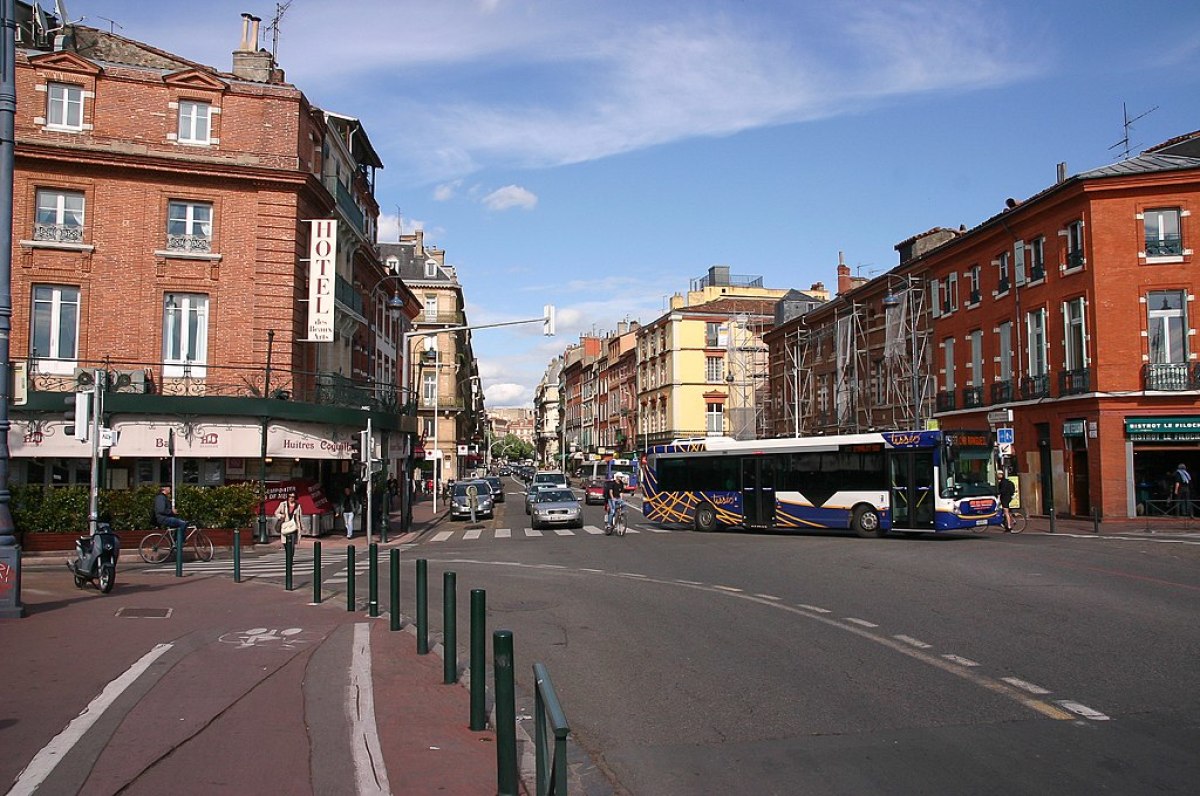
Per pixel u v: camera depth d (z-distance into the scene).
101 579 13.97
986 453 24.38
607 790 5.48
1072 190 29.62
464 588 15.06
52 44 26.80
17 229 25.16
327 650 9.39
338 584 15.87
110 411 24.36
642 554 21.14
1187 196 28.50
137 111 26.36
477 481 41.72
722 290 76.94
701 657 9.18
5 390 11.28
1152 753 5.93
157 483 24.72
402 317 54.19
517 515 42.47
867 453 25.02
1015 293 33.22
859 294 46.44
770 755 6.08
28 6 27.42
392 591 10.83
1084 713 6.88
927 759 5.91
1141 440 28.20
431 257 76.12
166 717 6.74
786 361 57.00
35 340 25.38
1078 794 5.24
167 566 19.66
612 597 13.65
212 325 26.64
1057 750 6.03
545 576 16.70
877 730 6.59
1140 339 28.45
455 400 67.69
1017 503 30.59
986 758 5.90
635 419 82.12
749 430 62.94
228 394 26.45
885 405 43.19
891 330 42.12
